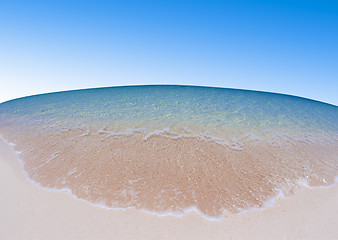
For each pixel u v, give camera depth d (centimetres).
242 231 406
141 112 1118
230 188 527
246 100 1549
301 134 902
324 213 466
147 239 380
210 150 687
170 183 531
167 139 752
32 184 534
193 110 1174
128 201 473
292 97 1889
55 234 380
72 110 1216
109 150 675
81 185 522
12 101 1744
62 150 695
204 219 433
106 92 1830
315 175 621
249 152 698
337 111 1584
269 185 552
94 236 380
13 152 726
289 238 392
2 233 379
